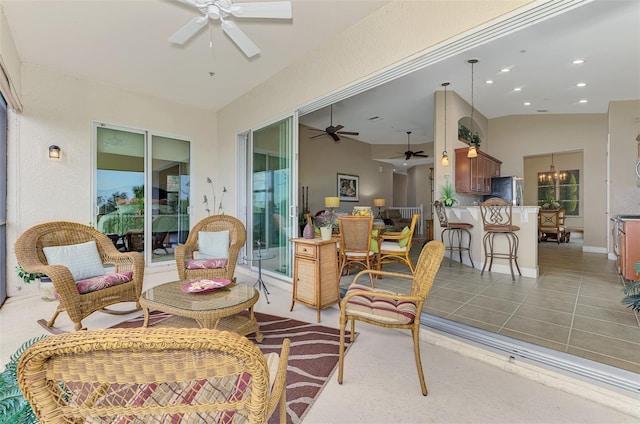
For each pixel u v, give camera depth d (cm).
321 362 199
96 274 279
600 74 455
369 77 273
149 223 468
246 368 64
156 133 473
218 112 545
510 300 307
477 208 464
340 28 294
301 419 146
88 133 405
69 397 66
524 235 414
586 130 651
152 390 71
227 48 329
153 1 254
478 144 630
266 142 426
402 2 246
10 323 264
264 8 210
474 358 204
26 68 357
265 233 430
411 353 212
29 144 359
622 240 381
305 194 784
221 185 536
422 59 238
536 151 702
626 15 308
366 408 154
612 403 155
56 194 379
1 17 263
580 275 413
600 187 627
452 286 362
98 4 256
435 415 149
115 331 60
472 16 204
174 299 215
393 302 193
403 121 731
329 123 754
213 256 362
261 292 363
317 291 271
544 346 204
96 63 361
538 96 559
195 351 62
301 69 351
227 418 80
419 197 1123
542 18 184
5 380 102
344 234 352
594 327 236
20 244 251
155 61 357
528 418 147
